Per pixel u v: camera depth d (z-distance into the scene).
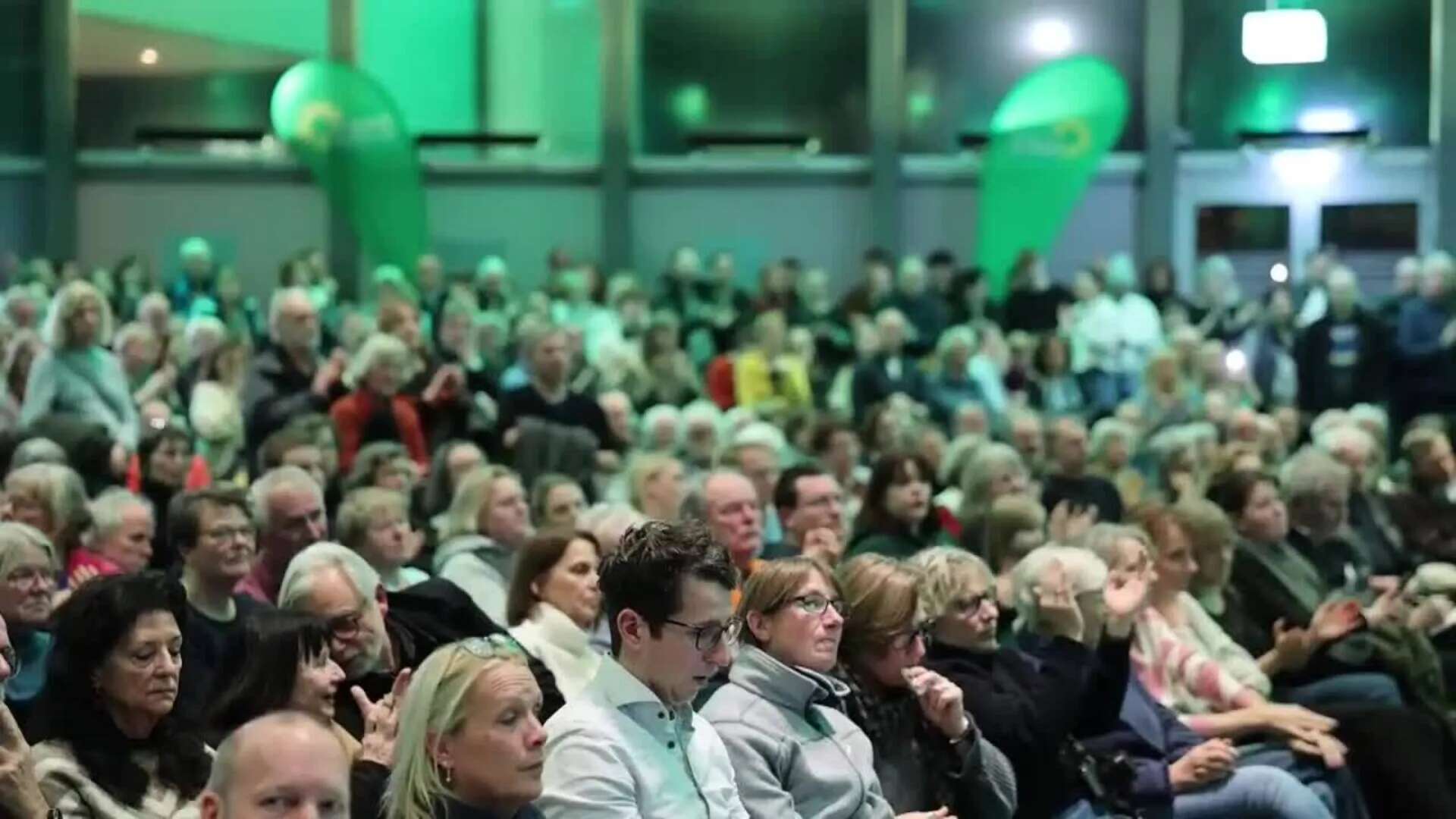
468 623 7.21
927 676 6.21
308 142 19.41
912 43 23.08
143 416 12.00
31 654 6.45
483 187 23.00
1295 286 21.28
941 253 19.55
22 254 22.75
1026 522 8.72
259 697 5.19
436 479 10.02
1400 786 8.02
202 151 22.80
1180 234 22.70
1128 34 22.78
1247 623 9.04
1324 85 22.41
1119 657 7.18
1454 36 21.86
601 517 8.52
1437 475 12.07
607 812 5.09
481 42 23.09
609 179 23.05
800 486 8.93
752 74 23.31
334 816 3.62
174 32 22.94
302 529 7.64
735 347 17.86
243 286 22.66
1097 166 20.39
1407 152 22.14
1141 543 7.46
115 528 7.77
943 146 22.95
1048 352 17.64
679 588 5.25
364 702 5.35
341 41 23.03
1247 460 10.74
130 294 18.69
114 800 5.05
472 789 4.65
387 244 19.56
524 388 12.09
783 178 23.09
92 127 22.92
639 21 23.27
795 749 5.81
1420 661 8.65
